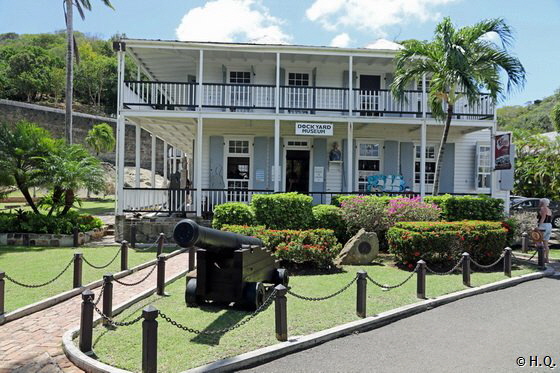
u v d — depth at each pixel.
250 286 6.56
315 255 9.30
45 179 14.09
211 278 6.57
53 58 61.62
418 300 7.32
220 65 17.02
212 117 14.21
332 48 14.70
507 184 14.45
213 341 5.26
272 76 17.14
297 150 17.28
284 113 15.81
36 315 6.56
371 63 16.78
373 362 4.88
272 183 17.00
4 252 11.89
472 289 8.20
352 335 5.82
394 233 10.19
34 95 58.53
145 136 48.53
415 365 4.80
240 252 6.46
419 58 13.47
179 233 5.32
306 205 12.20
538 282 9.23
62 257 11.09
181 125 16.62
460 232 10.05
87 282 8.42
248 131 17.02
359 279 6.42
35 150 14.66
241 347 5.08
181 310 6.56
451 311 7.00
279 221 12.04
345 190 17.16
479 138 17.94
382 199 12.59
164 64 16.80
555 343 5.52
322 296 7.41
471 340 5.63
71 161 14.98
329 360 4.94
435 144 17.83
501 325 6.27
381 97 15.78
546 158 23.42
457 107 15.90
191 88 16.39
